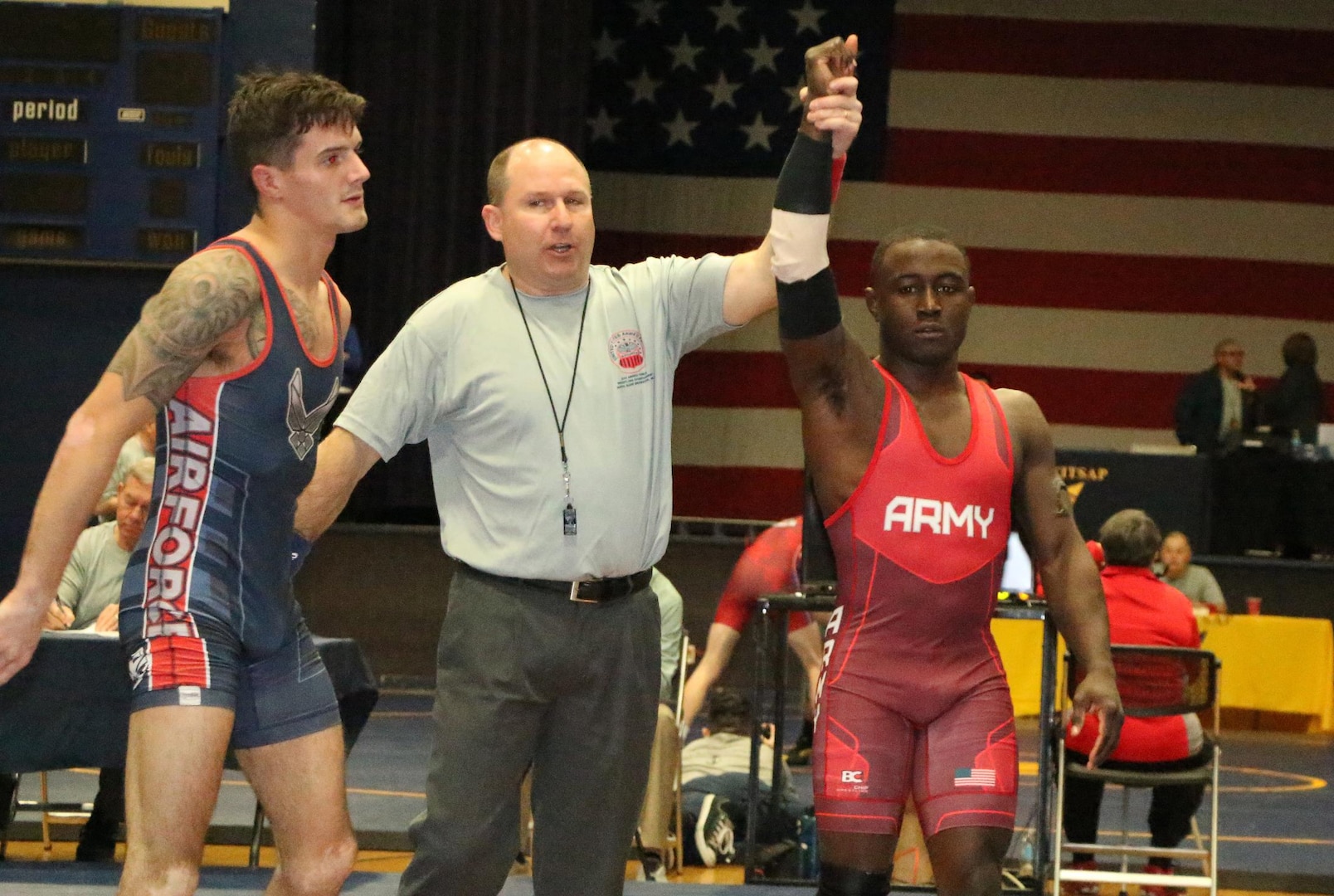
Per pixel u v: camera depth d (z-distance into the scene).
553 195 7.65
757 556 16.58
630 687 7.72
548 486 7.59
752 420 32.66
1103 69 32.97
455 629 7.75
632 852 14.49
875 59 32.81
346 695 12.44
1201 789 13.46
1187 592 23.61
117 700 11.52
